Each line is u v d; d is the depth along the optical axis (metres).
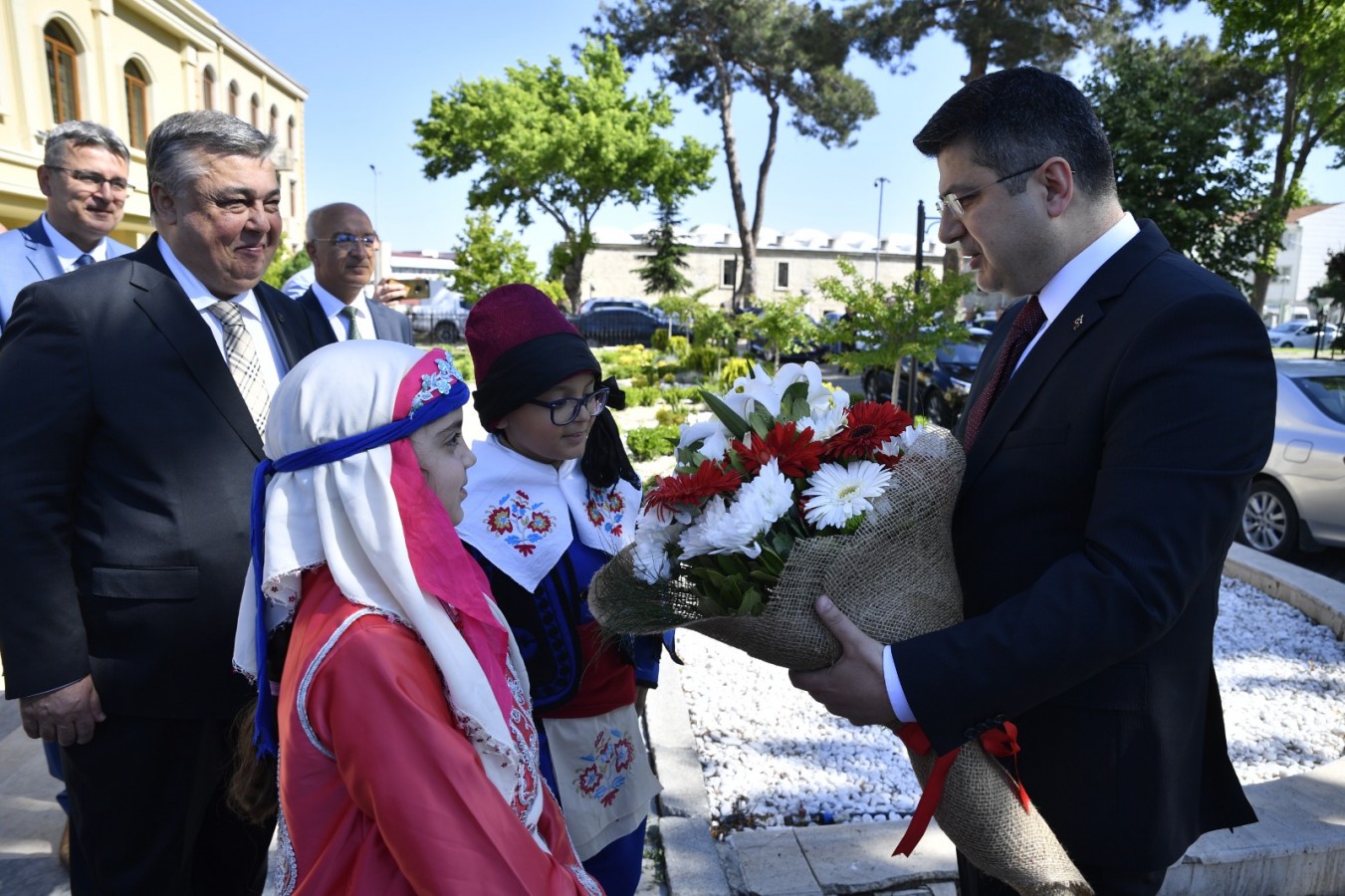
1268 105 22.30
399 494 1.26
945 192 1.72
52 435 1.95
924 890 2.66
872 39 22.50
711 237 47.12
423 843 1.10
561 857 1.44
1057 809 1.68
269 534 1.28
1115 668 1.63
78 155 3.64
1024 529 1.65
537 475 2.01
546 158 31.47
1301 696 4.17
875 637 1.53
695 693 4.19
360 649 1.18
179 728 2.12
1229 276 15.42
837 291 10.46
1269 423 1.49
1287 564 5.76
